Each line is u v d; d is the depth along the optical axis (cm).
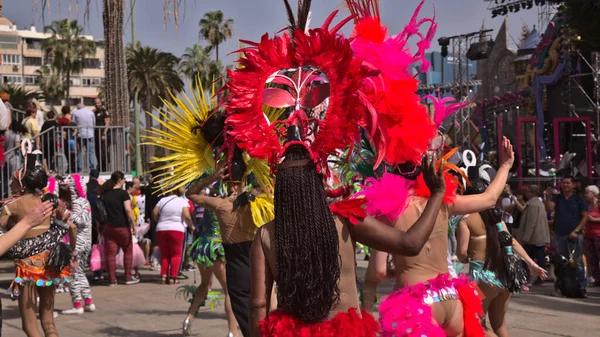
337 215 273
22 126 1359
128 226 1125
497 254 500
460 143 3341
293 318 264
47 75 7225
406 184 361
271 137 278
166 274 1136
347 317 264
